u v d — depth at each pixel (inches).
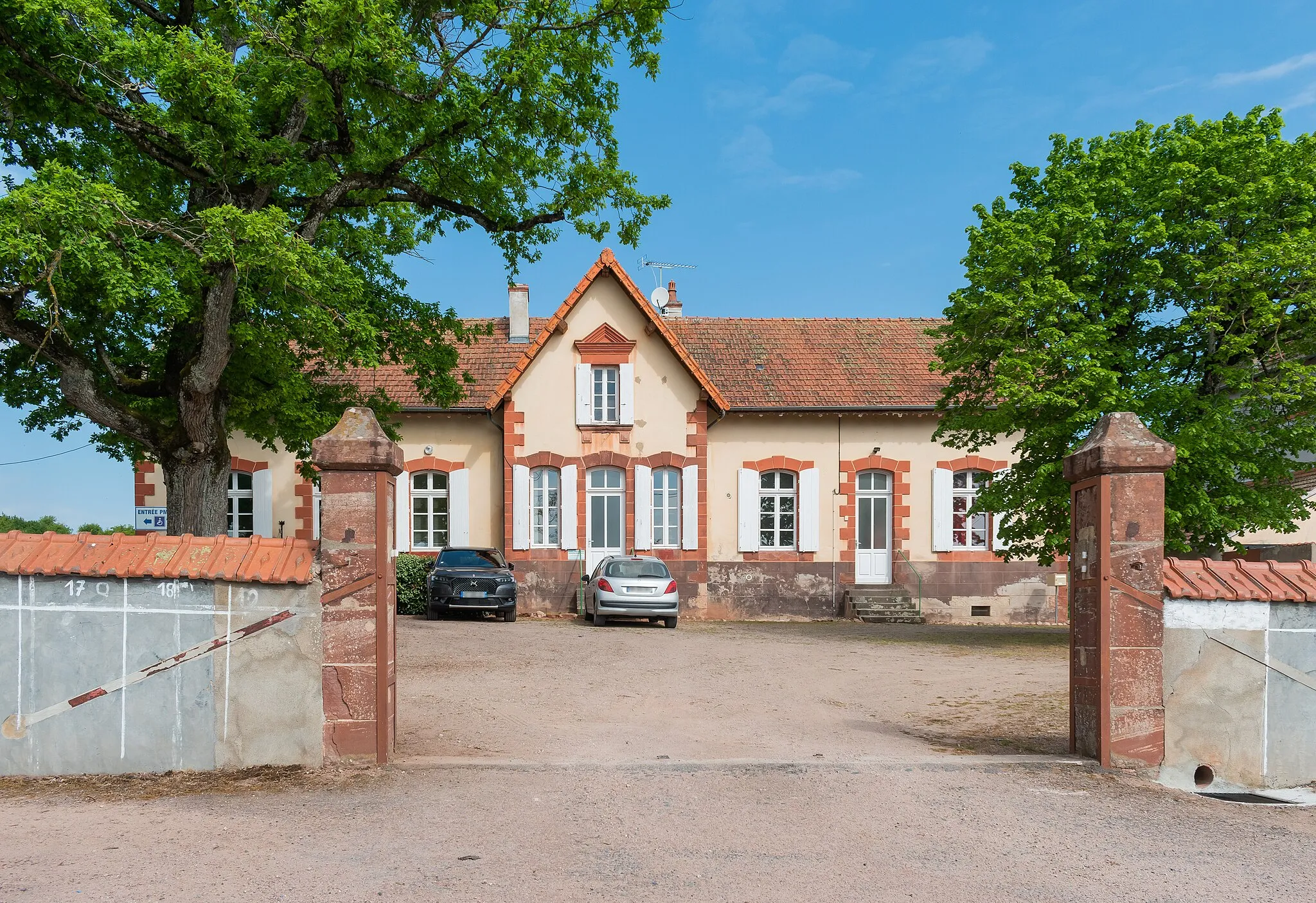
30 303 473.4
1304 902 185.3
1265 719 281.0
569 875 193.0
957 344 730.8
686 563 923.4
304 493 918.4
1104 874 198.2
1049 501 676.1
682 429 925.2
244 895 179.8
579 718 374.0
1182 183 653.9
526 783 260.7
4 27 439.8
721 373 983.6
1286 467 674.2
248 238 430.3
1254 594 281.9
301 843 210.1
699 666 541.6
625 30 546.0
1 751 261.0
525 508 911.0
